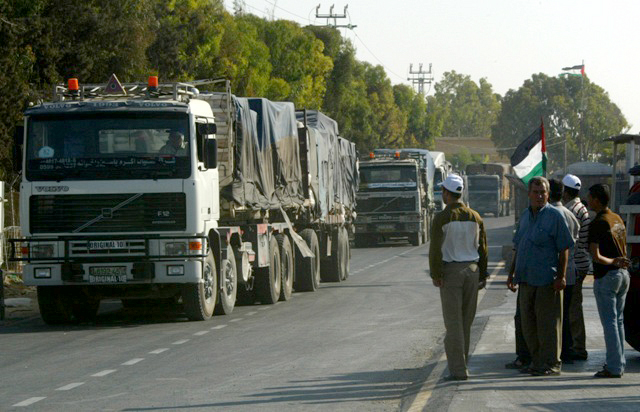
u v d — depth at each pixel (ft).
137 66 428.97
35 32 370.73
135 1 434.30
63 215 175.83
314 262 254.27
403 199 487.61
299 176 249.14
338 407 100.58
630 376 111.96
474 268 111.24
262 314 197.26
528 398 97.96
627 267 111.55
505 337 147.84
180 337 161.48
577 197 125.59
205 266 183.73
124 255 174.91
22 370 128.77
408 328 171.73
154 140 175.73
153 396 108.27
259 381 117.39
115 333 168.76
